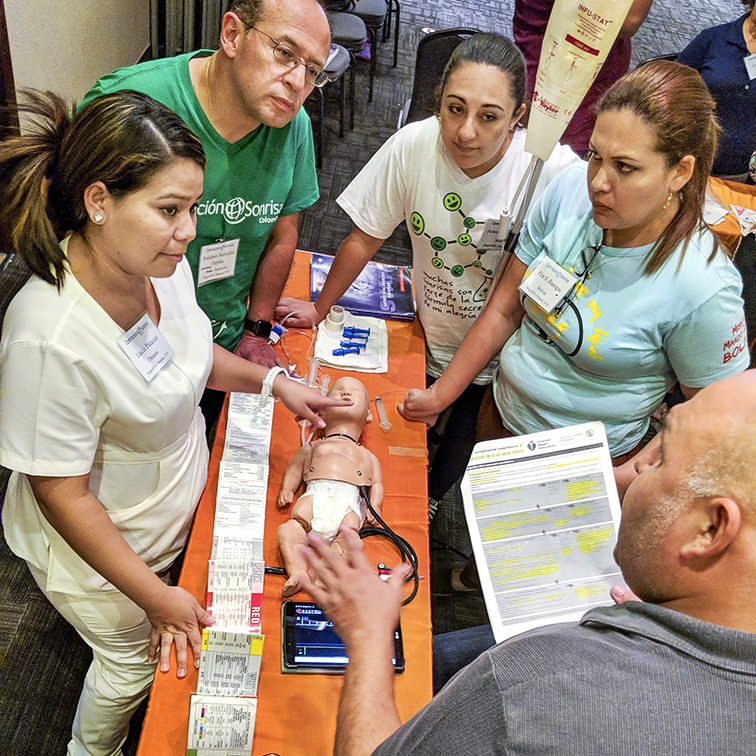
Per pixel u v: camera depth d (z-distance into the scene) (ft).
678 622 2.53
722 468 2.66
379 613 3.40
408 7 20.76
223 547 5.17
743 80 10.34
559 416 6.13
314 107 14.38
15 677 6.91
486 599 4.57
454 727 2.57
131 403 4.32
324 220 13.29
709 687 2.41
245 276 6.55
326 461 5.57
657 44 21.84
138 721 6.64
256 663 4.54
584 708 2.44
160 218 3.79
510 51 5.76
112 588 4.89
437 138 6.31
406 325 7.62
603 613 2.75
